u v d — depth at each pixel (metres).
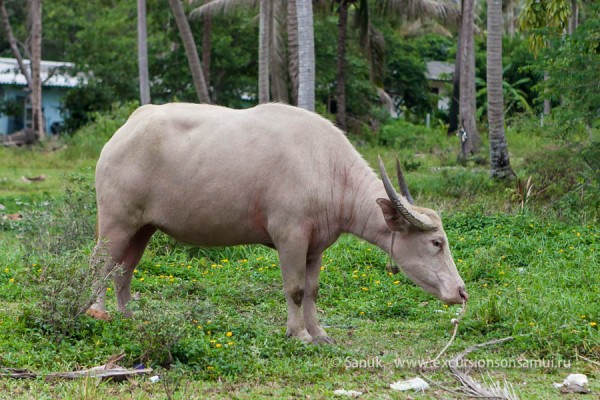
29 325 9.97
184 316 10.17
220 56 48.34
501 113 24.42
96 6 58.62
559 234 16.61
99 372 8.67
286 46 43.59
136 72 51.03
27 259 12.92
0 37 61.59
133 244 11.36
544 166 21.88
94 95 50.03
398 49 57.69
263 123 10.48
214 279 14.06
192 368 9.02
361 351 10.16
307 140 10.42
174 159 10.48
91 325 10.02
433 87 68.38
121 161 10.74
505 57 57.72
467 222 17.94
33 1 45.88
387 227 10.36
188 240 10.84
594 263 14.39
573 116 19.69
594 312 11.23
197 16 43.38
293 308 10.46
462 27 38.34
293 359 9.58
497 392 8.48
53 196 25.27
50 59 64.81
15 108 53.19
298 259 10.32
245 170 10.30
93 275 10.12
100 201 10.95
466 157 34.56
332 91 51.88
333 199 10.43
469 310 11.77
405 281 14.16
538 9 23.30
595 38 19.56
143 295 13.03
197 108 10.87
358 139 45.22
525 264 15.14
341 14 42.97
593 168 19.55
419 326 11.68
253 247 16.17
